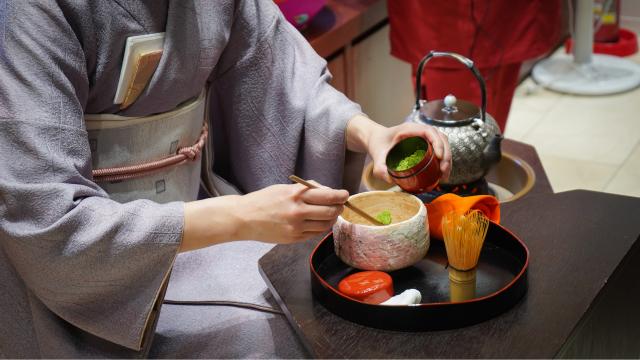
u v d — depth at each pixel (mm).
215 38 1379
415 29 2545
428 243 1180
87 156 1187
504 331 1026
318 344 1029
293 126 1560
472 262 1135
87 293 1147
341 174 1544
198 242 1145
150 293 1155
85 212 1112
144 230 1117
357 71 2793
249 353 1178
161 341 1226
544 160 2994
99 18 1210
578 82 3561
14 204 1114
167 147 1382
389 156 1355
